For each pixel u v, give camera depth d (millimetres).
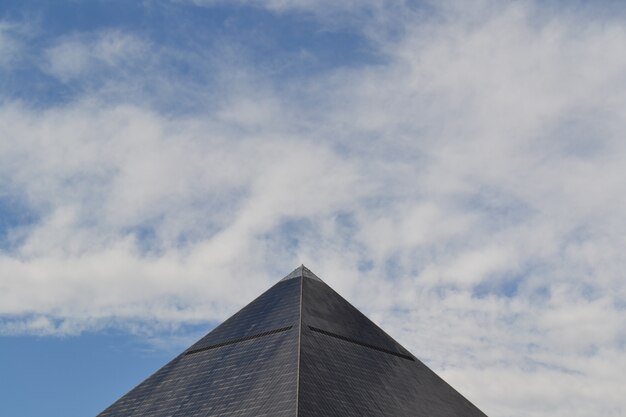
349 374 170125
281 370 163625
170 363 192875
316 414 151125
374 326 195000
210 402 168000
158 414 174875
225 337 189875
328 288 198500
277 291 196750
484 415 187125
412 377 184500
